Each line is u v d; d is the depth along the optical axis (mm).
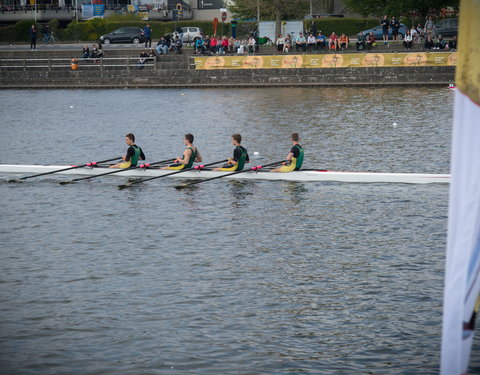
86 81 80750
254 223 25156
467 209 9047
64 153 41656
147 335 15977
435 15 89188
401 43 77500
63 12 117250
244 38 92375
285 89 72500
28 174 34781
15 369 14461
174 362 14688
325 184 31078
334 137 43562
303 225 24797
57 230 24750
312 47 79875
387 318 16688
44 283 19328
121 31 96625
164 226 25031
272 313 17109
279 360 14719
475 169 8977
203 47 80562
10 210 27781
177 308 17484
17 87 81875
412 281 19031
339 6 112250
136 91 75938
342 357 14836
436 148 38875
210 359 14812
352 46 81125
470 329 9531
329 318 16781
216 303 17781
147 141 44875
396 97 62250
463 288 9141
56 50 84812
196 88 76750
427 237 23000
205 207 27625
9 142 45812
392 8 88250
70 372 14336
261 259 21156
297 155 31641
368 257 21125
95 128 50969
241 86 76000
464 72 8844
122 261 21172
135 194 30172
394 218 25422
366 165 35094
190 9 118938
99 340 15766
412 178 30844
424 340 15516
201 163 36812
